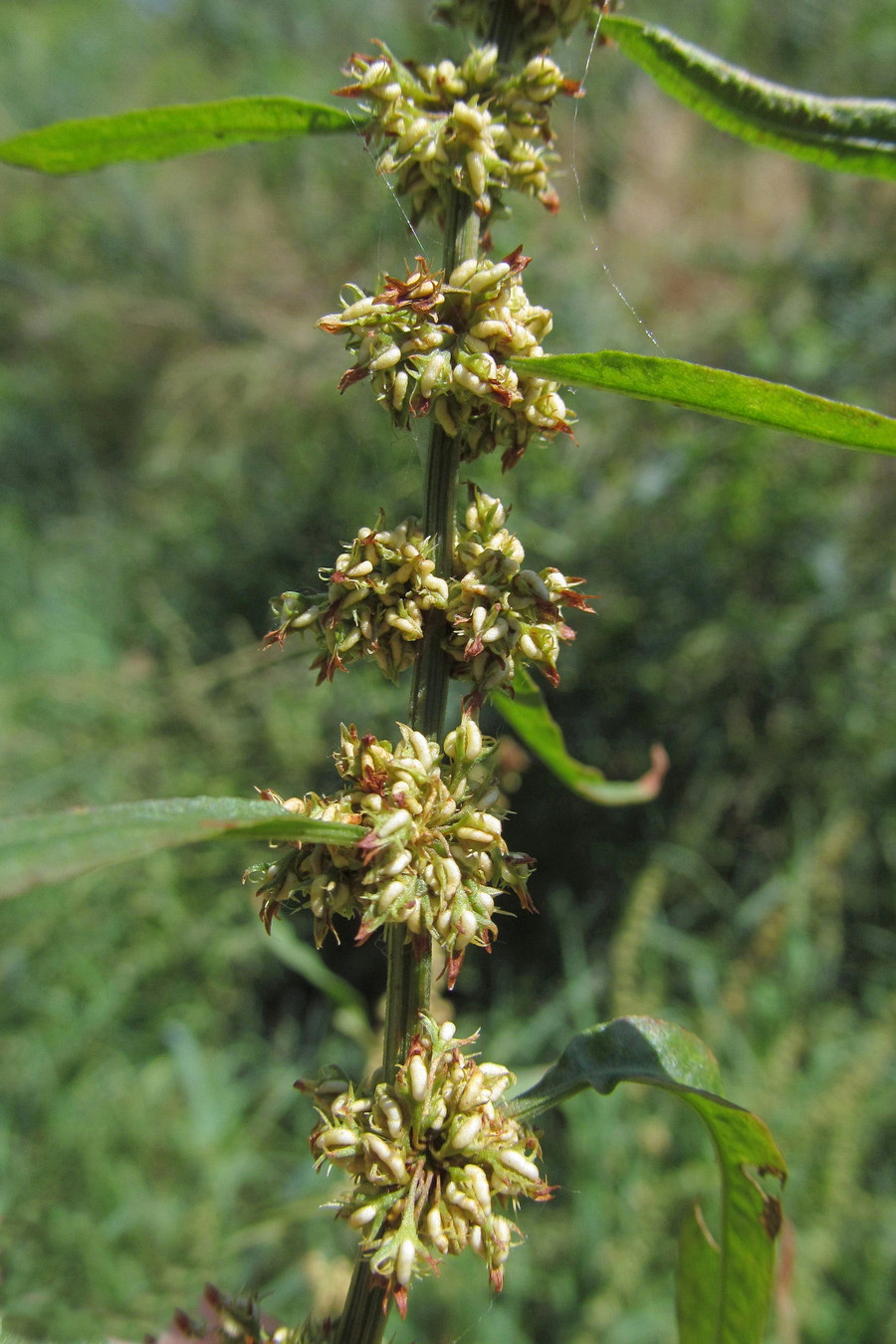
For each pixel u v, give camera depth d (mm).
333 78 8586
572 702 5609
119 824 878
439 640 1295
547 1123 4441
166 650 6559
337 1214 1186
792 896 4344
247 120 1358
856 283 5930
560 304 6086
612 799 1807
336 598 1246
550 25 1315
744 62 7320
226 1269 3781
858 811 4922
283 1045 4992
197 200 8781
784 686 5434
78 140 1396
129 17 10664
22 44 10164
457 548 1290
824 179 6254
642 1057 1280
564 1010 4816
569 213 6531
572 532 5641
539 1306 3742
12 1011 4852
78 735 6004
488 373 1149
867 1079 3697
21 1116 4383
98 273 8695
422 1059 1195
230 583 6848
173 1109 4477
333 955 5340
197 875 5461
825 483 5492
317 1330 1382
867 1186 3928
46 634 6863
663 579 5566
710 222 7004
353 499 6422
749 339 5812
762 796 5441
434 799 1176
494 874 1209
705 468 5625
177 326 8188
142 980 5113
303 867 1212
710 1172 3691
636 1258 3537
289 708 5801
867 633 5398
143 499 7746
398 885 1122
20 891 815
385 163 1242
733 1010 4281
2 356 9094
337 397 6812
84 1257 3658
